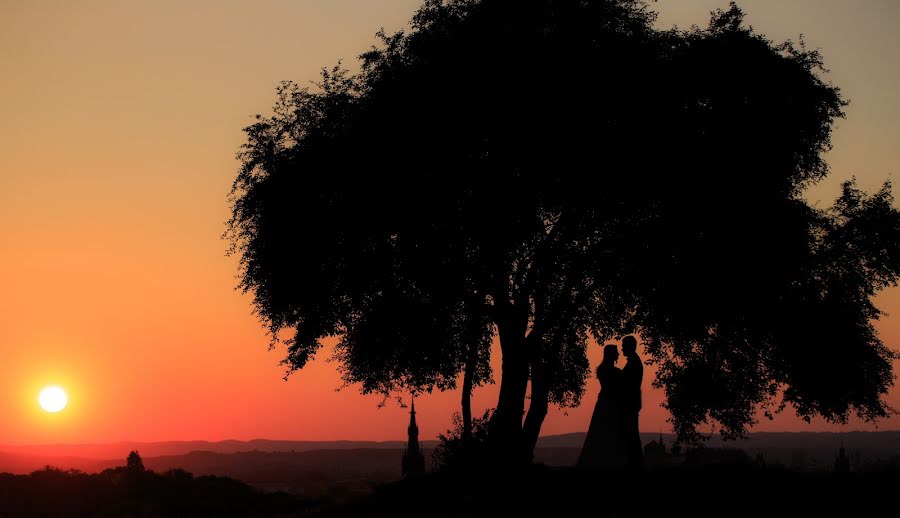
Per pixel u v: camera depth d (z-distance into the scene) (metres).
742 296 28.88
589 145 26.78
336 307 29.97
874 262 33.59
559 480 20.22
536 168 26.81
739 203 27.80
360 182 27.78
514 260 28.03
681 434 33.22
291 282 29.17
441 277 27.47
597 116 27.20
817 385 32.56
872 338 33.84
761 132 28.45
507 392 27.77
